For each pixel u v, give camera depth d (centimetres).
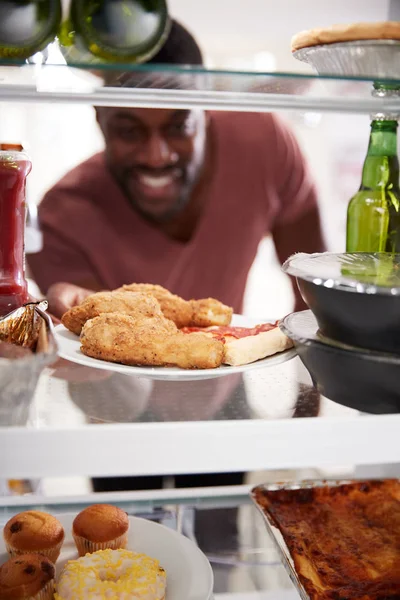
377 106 88
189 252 210
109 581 82
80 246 201
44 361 64
